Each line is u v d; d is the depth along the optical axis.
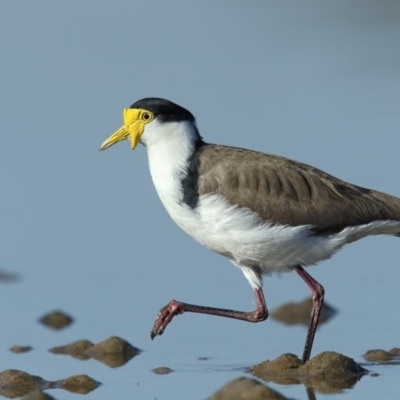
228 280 18.70
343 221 15.30
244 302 17.98
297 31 31.42
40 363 15.70
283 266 15.62
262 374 14.78
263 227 15.15
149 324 17.27
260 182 15.22
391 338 16.38
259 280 15.79
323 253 15.48
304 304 17.69
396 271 18.77
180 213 15.48
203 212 15.24
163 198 15.62
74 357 15.97
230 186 15.17
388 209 15.51
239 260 15.66
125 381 14.70
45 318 17.50
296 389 14.12
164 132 15.59
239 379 13.79
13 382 14.65
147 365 15.47
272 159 15.52
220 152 15.53
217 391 13.70
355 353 15.72
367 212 15.38
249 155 15.52
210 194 15.17
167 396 13.98
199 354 15.96
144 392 14.19
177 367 15.30
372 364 15.10
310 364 14.73
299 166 15.57
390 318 17.17
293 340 16.52
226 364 15.41
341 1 33.00
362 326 16.92
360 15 32.44
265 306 15.77
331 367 14.61
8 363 15.70
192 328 17.17
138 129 15.70
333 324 17.09
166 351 16.11
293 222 15.19
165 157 15.55
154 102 15.70
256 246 15.28
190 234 15.70
